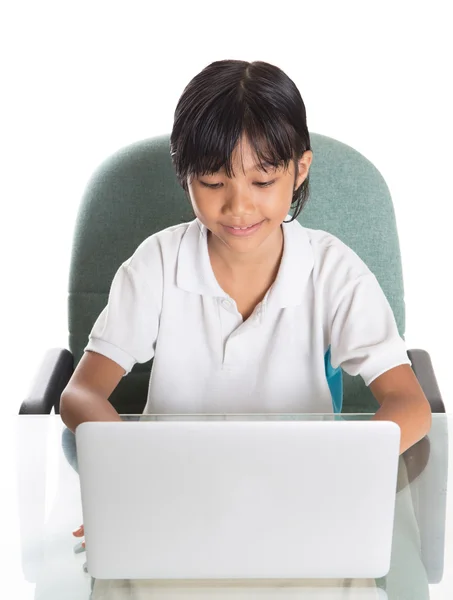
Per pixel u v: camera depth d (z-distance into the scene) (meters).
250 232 1.17
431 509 0.97
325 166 1.66
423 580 0.91
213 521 0.88
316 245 1.40
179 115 1.15
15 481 0.98
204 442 0.86
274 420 0.95
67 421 1.15
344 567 0.90
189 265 1.36
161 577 0.90
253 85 1.11
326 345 1.41
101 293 1.66
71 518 0.96
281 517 0.88
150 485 0.87
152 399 1.40
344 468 0.87
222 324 1.38
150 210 1.66
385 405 1.16
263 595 0.89
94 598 0.89
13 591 0.89
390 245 1.67
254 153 1.10
